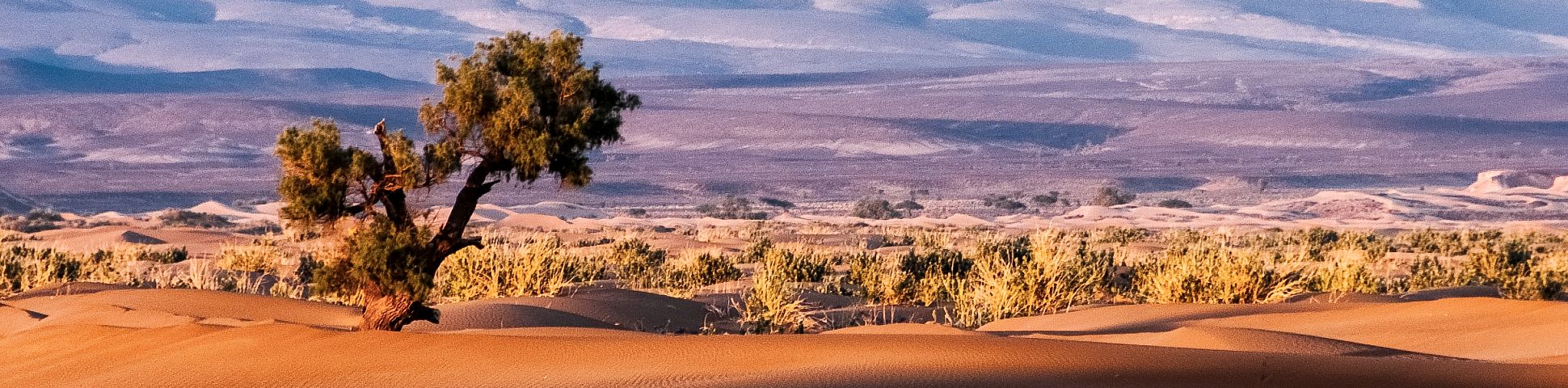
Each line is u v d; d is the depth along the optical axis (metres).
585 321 15.80
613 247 34.56
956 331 11.61
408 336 8.86
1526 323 12.19
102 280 24.02
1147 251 37.81
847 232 61.56
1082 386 6.82
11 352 10.40
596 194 167.88
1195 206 133.62
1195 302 19.48
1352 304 15.44
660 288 24.11
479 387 7.46
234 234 56.25
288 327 9.45
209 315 15.50
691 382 7.29
